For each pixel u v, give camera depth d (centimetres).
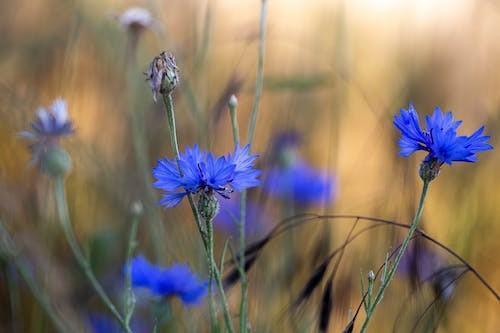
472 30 137
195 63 109
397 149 113
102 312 104
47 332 101
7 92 110
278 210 109
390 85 139
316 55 125
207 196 80
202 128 103
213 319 84
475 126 130
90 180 112
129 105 116
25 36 128
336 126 114
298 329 94
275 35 132
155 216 104
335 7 135
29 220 106
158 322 93
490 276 107
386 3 159
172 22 133
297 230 105
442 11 140
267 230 108
